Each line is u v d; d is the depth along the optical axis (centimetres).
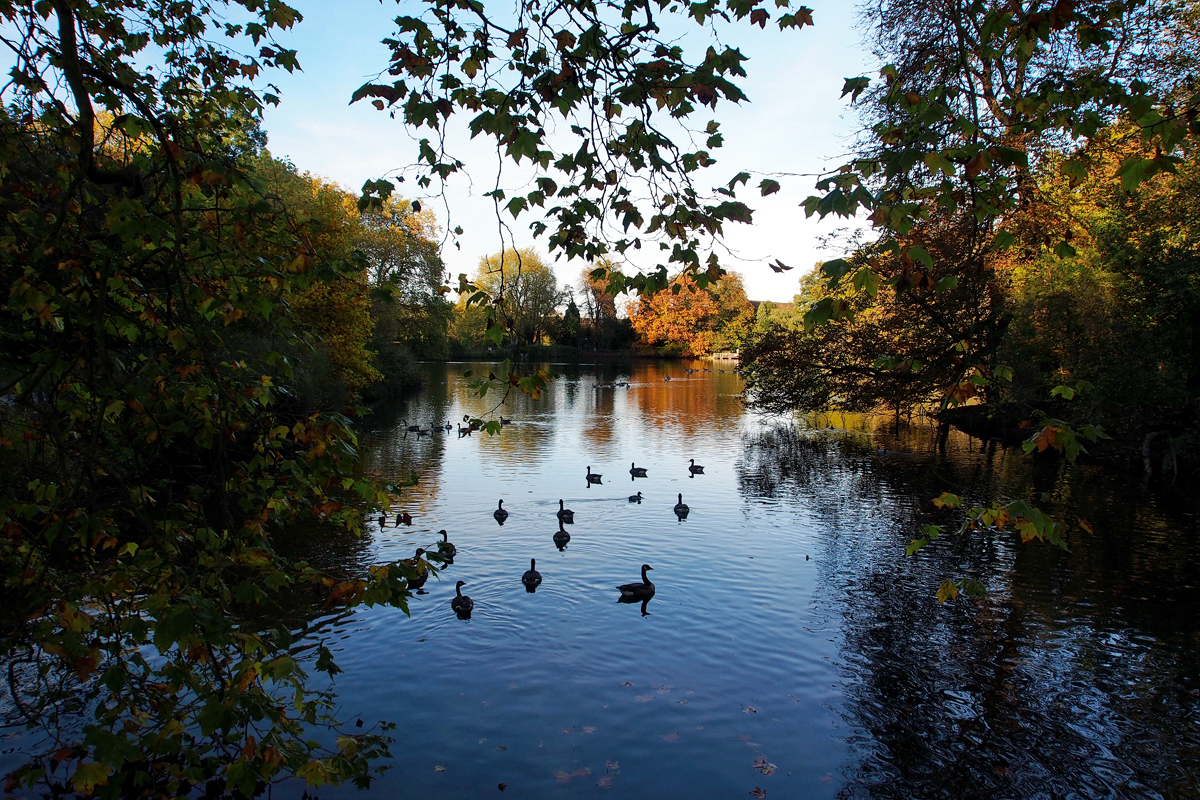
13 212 648
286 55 712
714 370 9462
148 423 670
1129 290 2675
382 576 613
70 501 618
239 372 739
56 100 604
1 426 630
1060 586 1475
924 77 967
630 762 877
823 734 945
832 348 2252
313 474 642
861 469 2777
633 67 590
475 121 565
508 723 959
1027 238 1362
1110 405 2673
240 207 649
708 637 1228
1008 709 1007
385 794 812
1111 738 939
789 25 567
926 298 1755
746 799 812
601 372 8988
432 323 6331
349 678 1073
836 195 515
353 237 3956
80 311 592
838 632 1252
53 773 828
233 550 646
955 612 1339
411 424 4044
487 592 1425
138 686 733
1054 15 534
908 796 823
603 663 1130
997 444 3397
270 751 574
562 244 678
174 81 719
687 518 2020
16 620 596
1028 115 648
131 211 528
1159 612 1338
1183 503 2172
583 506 2152
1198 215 2384
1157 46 1498
